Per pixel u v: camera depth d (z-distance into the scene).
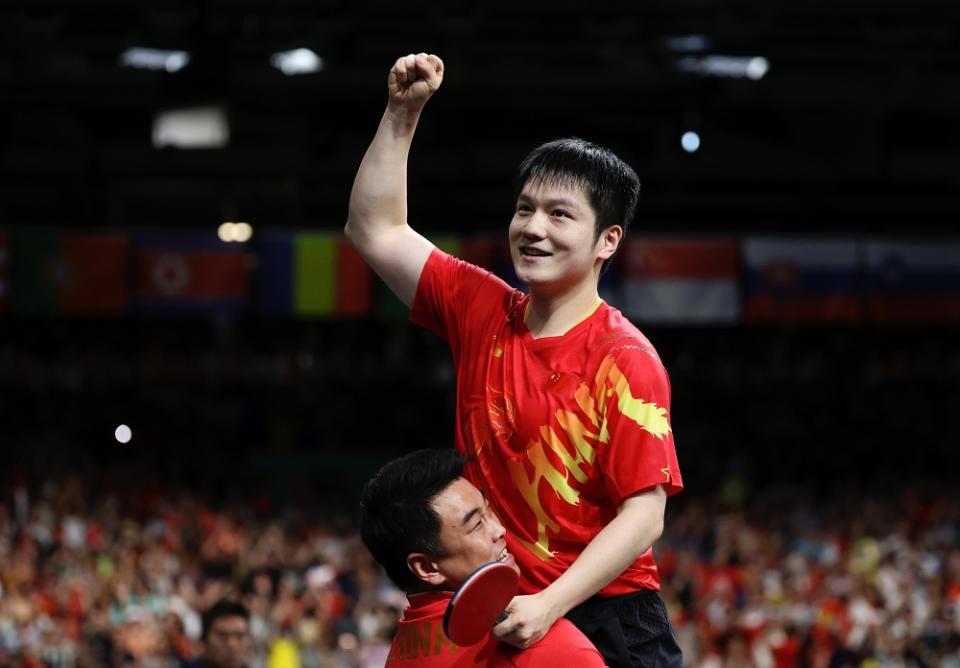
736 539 19.69
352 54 21.16
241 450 27.72
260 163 25.64
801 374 28.77
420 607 2.86
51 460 24.27
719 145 26.08
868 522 20.95
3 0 19.02
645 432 2.89
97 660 13.23
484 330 3.21
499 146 25.97
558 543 2.98
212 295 23.50
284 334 29.39
